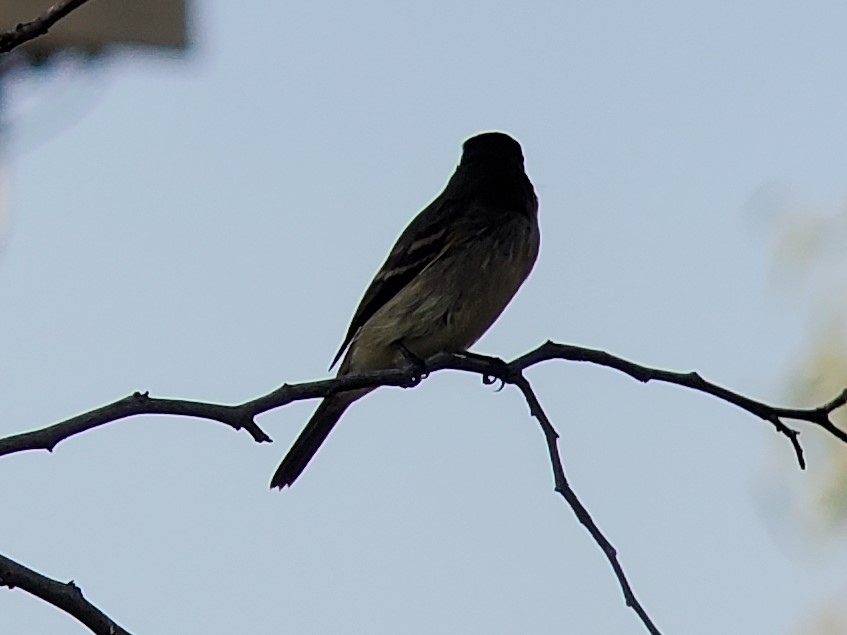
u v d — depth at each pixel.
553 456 7.38
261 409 6.88
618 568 6.67
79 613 5.96
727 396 7.34
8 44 6.34
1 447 6.23
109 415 6.45
